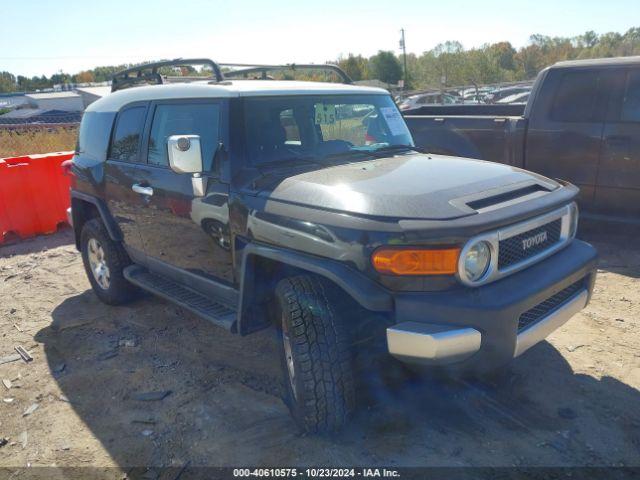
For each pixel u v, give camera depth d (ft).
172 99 13.08
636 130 17.80
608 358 12.24
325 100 12.82
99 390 12.23
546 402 10.69
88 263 17.46
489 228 8.68
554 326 9.80
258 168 11.16
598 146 18.62
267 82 12.76
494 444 9.58
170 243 13.39
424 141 22.74
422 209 8.80
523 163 20.56
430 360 8.41
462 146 21.85
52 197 25.81
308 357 9.27
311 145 12.23
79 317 16.38
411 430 10.04
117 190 14.97
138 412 11.25
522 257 9.51
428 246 8.41
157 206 13.34
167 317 16.03
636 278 16.80
